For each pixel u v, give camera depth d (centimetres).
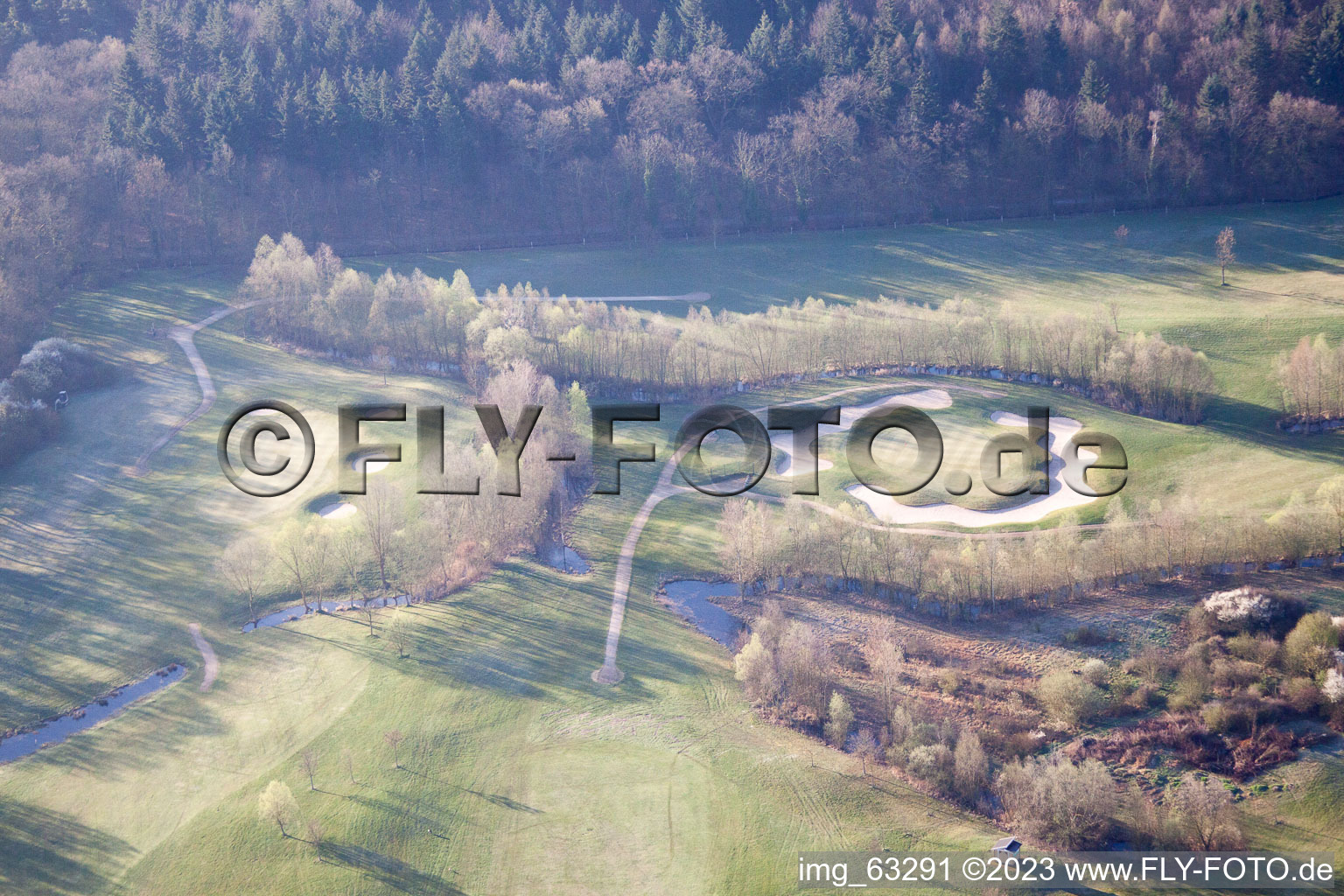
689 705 10912
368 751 10250
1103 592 12325
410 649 11669
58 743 10544
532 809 9588
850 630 12062
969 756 9769
